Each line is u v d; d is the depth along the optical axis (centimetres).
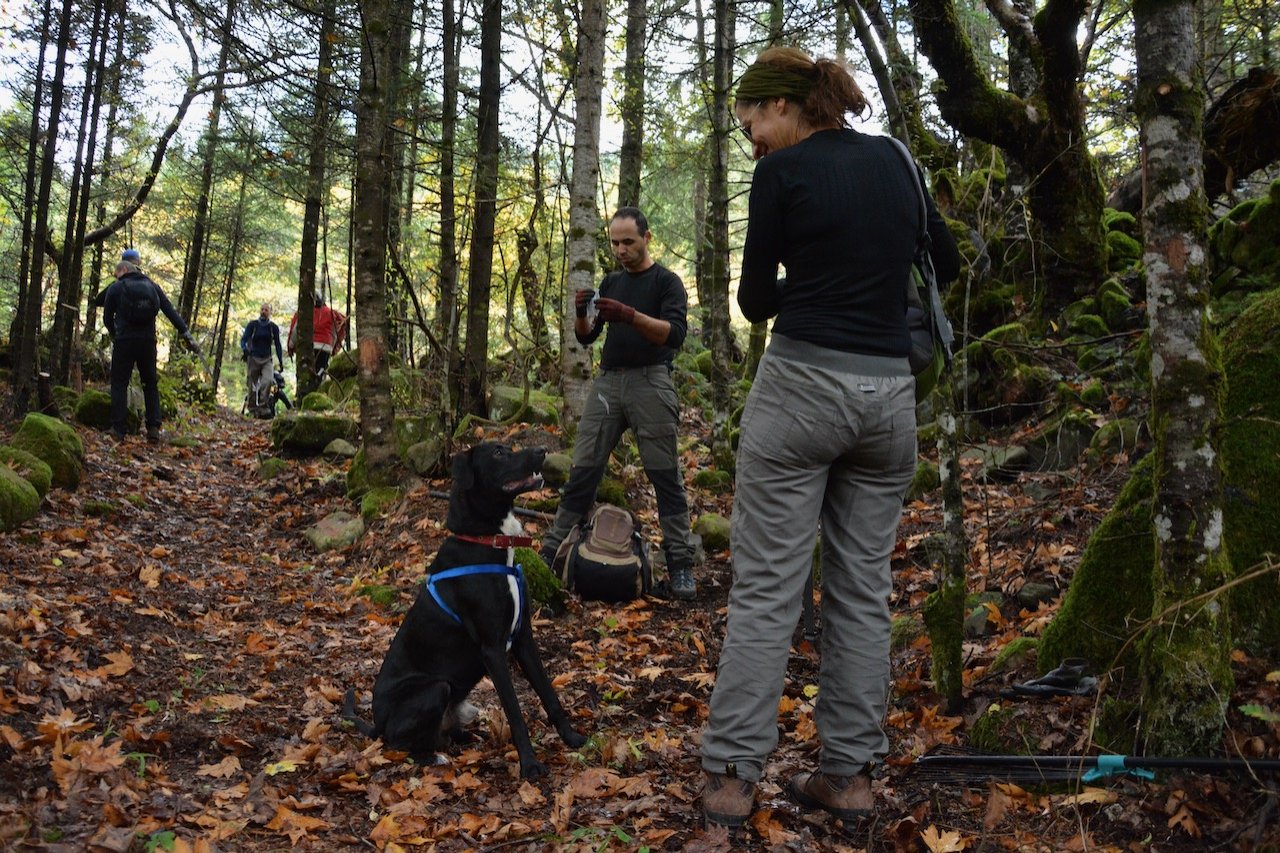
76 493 753
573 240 802
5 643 405
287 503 843
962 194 902
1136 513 351
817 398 266
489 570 354
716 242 812
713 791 277
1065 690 329
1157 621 257
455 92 986
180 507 818
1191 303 279
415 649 364
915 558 558
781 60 282
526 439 816
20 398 932
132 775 310
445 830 292
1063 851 259
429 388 984
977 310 843
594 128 793
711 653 478
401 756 347
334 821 301
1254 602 315
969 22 1094
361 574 633
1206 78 817
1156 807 265
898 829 278
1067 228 795
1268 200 651
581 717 397
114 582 565
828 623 288
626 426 564
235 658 466
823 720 287
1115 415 638
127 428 1073
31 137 967
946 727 341
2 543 588
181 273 2391
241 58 884
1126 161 1183
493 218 995
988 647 412
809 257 269
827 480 285
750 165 1780
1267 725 275
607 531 560
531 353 995
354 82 885
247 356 1628
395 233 1187
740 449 283
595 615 535
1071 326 770
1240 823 253
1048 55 760
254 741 364
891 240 270
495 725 374
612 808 305
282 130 1118
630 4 1129
